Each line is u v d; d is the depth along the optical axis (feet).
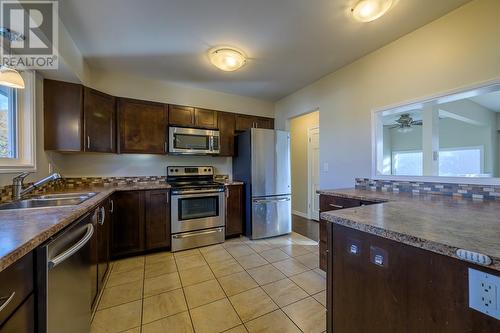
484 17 5.30
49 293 2.90
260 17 6.03
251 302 5.81
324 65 8.85
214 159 12.28
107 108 8.77
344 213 3.71
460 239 2.37
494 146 16.49
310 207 14.88
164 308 5.57
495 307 1.92
